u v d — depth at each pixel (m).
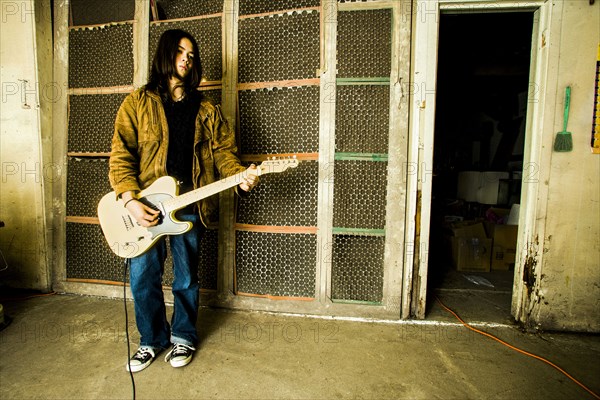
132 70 1.87
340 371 1.28
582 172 1.55
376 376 1.26
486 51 4.47
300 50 1.70
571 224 1.58
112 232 1.26
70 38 1.93
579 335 1.60
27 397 1.11
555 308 1.63
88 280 2.00
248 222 1.80
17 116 1.93
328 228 1.73
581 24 1.50
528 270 1.64
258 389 1.17
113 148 1.23
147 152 1.26
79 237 1.99
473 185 4.01
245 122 1.77
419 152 1.64
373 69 1.65
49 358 1.34
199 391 1.16
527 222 1.65
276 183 1.76
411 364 1.34
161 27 1.83
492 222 2.91
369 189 1.69
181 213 1.30
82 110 1.93
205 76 1.79
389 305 1.72
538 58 1.57
